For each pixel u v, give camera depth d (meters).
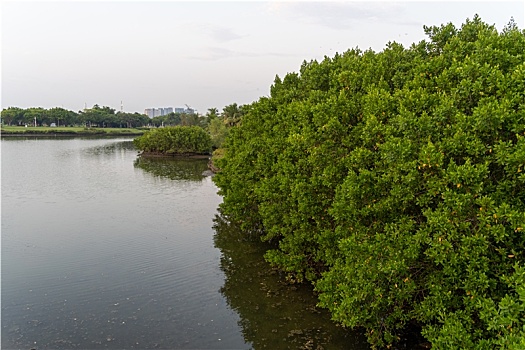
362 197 10.53
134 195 36.19
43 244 21.31
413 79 12.43
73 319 13.49
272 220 16.38
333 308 11.32
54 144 103.81
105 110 196.75
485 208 8.18
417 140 9.85
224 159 24.81
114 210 29.84
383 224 10.70
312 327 13.04
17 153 77.00
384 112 11.31
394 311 10.51
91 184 42.12
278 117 18.39
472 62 10.06
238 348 11.93
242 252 20.36
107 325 13.16
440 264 9.73
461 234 8.47
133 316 13.74
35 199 33.56
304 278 16.83
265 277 17.08
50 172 51.09
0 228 24.34
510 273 8.31
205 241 22.27
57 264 18.41
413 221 9.68
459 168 8.44
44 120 170.62
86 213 28.72
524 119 8.41
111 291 15.62
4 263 18.44
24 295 15.16
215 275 17.31
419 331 12.15
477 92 9.58
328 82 17.00
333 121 12.22
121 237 22.84
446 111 9.67
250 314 13.92
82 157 71.88
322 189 13.27
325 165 12.64
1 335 12.45
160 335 12.60
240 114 86.75
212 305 14.57
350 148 12.34
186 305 14.56
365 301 10.54
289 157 15.37
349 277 10.65
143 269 17.92
